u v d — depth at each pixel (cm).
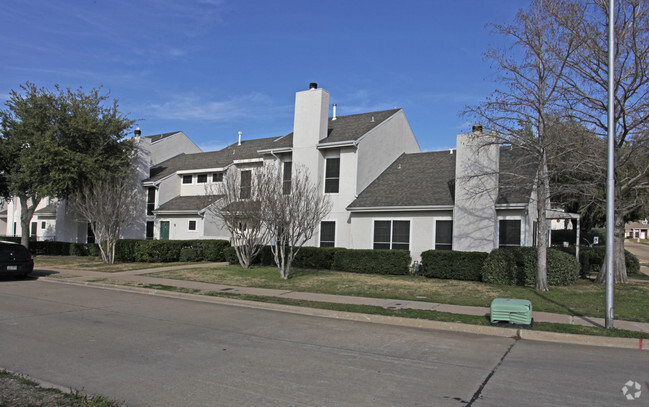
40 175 2591
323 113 2356
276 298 1282
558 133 1450
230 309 1173
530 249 1576
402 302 1227
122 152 2909
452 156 2398
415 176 2281
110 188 2464
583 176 1791
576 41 1419
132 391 538
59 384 558
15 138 2648
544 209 1445
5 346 744
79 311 1091
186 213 2848
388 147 2509
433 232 1975
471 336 896
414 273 1888
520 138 1471
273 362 677
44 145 2512
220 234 2841
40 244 3222
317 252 2094
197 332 884
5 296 1323
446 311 1096
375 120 2495
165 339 816
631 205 1595
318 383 578
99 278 1728
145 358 686
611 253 911
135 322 970
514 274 1541
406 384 580
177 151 3641
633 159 1533
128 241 2495
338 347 781
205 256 2503
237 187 2012
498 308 941
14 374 587
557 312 1095
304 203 1798
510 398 531
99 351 721
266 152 2473
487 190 1614
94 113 2797
